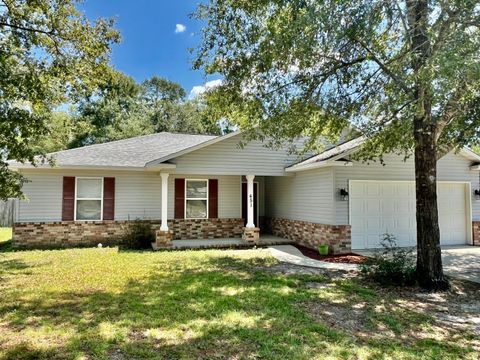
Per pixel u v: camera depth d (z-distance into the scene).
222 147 13.02
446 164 12.95
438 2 5.79
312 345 4.26
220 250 11.97
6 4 6.75
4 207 20.80
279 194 15.48
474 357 4.04
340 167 11.55
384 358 3.95
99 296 6.22
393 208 12.21
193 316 5.21
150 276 7.79
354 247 11.70
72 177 13.20
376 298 6.32
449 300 6.30
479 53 5.16
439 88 5.29
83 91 7.96
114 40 7.77
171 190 14.30
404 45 6.87
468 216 13.09
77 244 13.05
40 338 4.41
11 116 6.72
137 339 4.39
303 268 8.98
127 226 13.62
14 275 7.83
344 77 7.66
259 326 4.84
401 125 7.45
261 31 6.88
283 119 7.97
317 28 5.94
